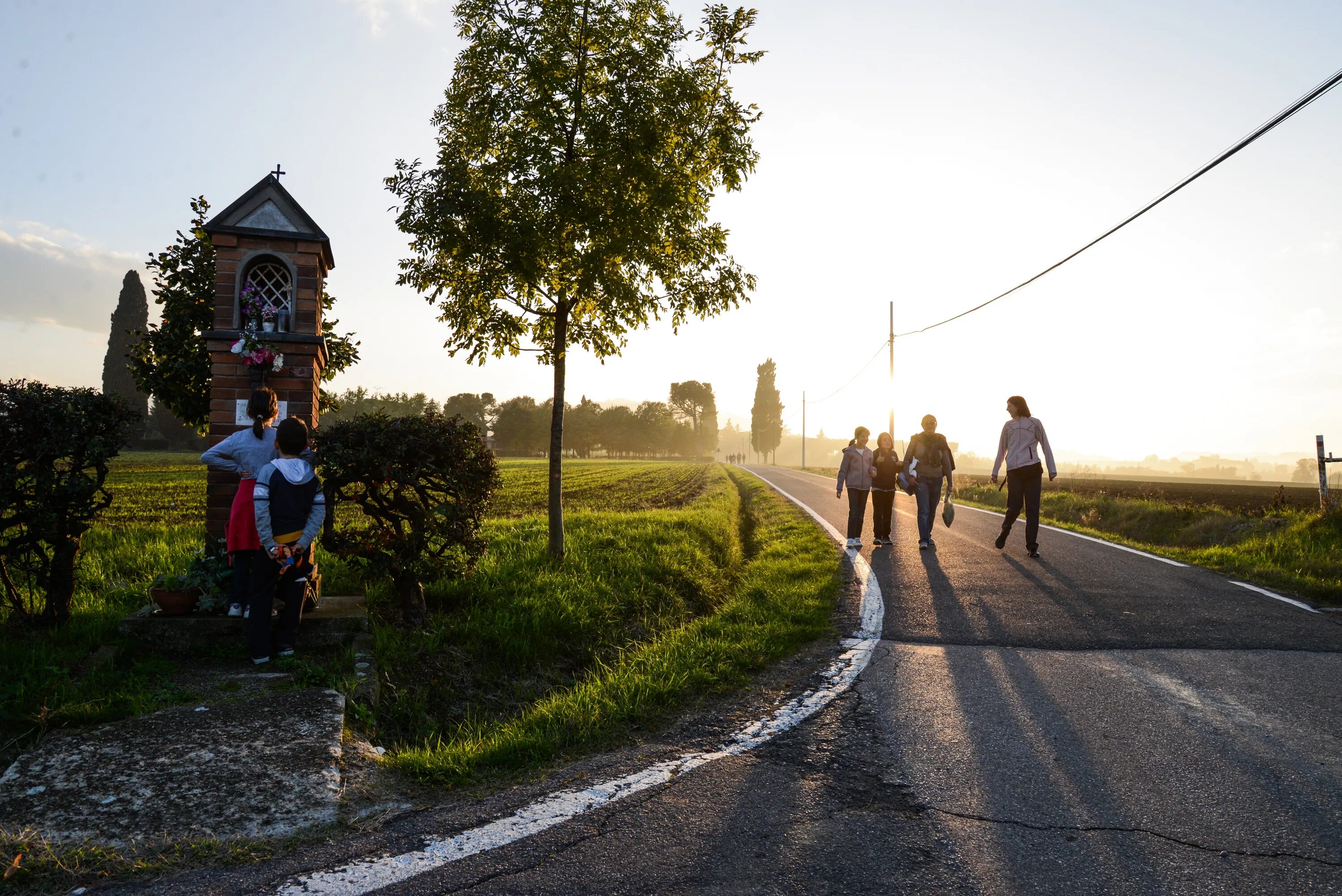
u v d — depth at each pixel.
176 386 8.48
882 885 2.66
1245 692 4.76
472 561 6.62
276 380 6.62
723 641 5.98
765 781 3.57
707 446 166.38
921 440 10.91
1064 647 5.82
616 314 9.29
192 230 8.60
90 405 5.43
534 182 8.17
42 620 5.64
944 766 3.71
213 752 3.79
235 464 5.38
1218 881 2.67
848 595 7.84
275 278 6.94
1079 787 3.46
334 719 4.27
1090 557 10.09
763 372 126.56
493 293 8.79
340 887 2.66
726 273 9.38
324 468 5.97
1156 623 6.49
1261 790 3.41
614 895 2.59
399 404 116.19
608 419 139.38
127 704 4.30
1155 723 4.25
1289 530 11.70
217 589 5.60
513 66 8.47
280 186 6.73
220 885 2.69
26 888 2.67
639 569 9.09
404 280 8.77
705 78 8.95
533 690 6.20
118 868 2.81
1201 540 14.93
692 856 2.86
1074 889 2.63
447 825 3.15
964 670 5.28
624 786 3.52
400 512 6.46
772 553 11.20
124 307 80.00
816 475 52.78
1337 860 2.81
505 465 69.81
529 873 2.73
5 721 4.15
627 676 5.23
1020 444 10.34
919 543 11.11
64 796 3.33
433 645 6.12
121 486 28.59
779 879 2.70
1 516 5.36
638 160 8.45
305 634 5.65
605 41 8.46
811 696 4.81
